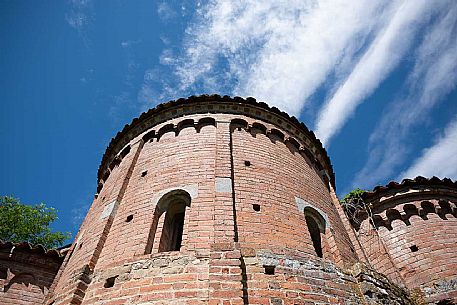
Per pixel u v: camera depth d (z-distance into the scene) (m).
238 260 6.83
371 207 14.95
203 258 7.07
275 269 7.18
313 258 8.00
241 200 9.02
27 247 12.27
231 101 12.96
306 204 10.25
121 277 7.14
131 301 6.52
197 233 7.82
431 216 13.88
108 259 8.07
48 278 12.39
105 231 9.02
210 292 6.13
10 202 20.33
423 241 12.97
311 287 7.14
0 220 19.25
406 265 12.52
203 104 12.95
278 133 12.77
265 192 9.64
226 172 9.63
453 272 11.53
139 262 7.34
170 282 6.69
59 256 12.74
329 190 13.12
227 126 11.81
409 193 14.54
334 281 7.64
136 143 12.60
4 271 11.82
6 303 11.21
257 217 8.69
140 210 9.20
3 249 12.09
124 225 8.97
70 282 7.70
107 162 14.41
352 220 14.84
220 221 8.01
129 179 10.94
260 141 11.86
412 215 14.11
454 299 10.70
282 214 9.18
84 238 9.84
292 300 6.68
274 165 10.96
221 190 8.96
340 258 9.18
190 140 11.31
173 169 10.15
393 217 14.38
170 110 13.02
